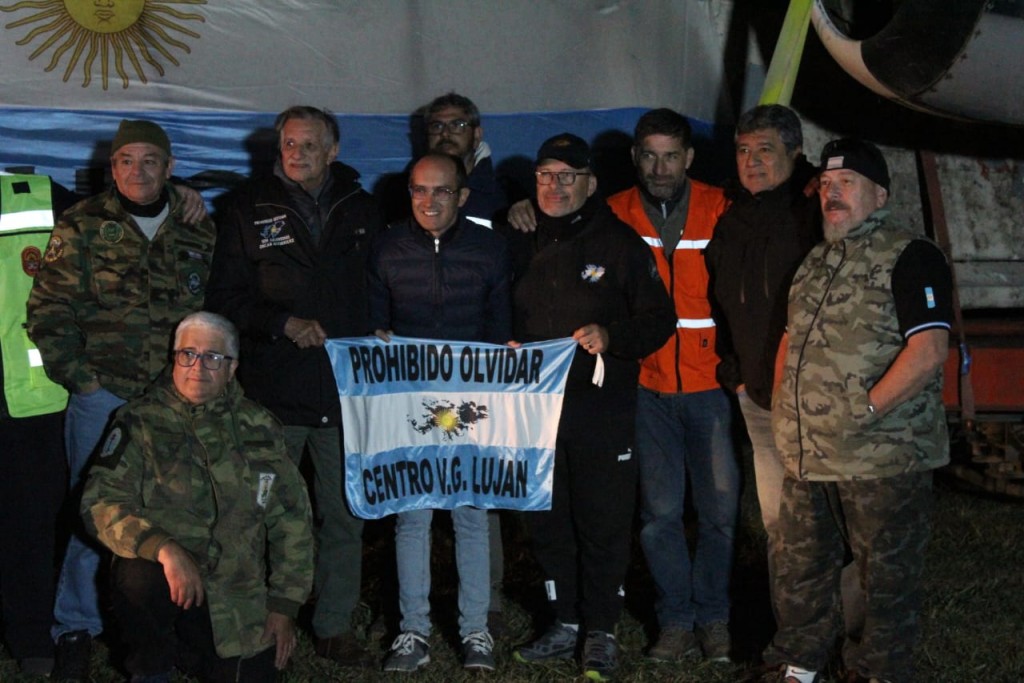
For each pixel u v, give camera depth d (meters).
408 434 4.33
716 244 4.46
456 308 4.34
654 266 4.34
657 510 4.59
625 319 4.31
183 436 3.79
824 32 5.81
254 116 5.49
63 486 4.34
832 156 3.85
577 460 4.35
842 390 3.73
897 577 3.77
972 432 6.48
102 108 5.30
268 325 4.18
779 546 4.04
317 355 4.30
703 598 4.59
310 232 4.31
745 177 4.44
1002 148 6.30
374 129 5.65
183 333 3.78
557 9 5.84
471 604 4.39
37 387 4.20
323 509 4.43
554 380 4.32
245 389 4.34
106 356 4.20
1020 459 6.40
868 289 3.73
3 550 4.22
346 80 5.60
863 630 3.93
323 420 4.33
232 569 3.79
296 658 4.41
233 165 5.48
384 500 4.32
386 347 4.29
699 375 4.55
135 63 5.33
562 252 4.32
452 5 5.70
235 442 3.84
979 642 4.62
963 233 6.29
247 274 4.30
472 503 4.38
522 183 5.86
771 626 4.81
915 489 3.76
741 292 4.35
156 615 3.64
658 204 4.59
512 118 5.83
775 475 4.40
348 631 4.40
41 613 4.25
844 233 3.83
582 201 4.32
